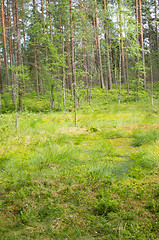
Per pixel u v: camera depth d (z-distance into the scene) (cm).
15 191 379
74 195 359
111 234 257
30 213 307
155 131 793
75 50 1416
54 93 1844
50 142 688
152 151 569
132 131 902
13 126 902
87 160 559
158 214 291
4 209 320
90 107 1783
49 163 511
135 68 2139
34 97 2262
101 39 2267
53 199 348
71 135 849
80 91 1577
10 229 272
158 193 349
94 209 315
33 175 445
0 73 2405
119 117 1275
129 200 335
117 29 1842
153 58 1828
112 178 430
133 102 1995
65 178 430
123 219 285
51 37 1583
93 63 2048
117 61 3128
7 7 2347
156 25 2800
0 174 457
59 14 1459
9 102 2105
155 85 2620
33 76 2511
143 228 266
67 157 555
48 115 1372
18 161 544
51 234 261
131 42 1972
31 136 789
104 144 693
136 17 2341
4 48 2483
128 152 621
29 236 257
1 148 647
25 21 2019
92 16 2133
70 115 1352
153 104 1766
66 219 291
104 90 2491
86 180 418
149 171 466
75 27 1293
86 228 271
